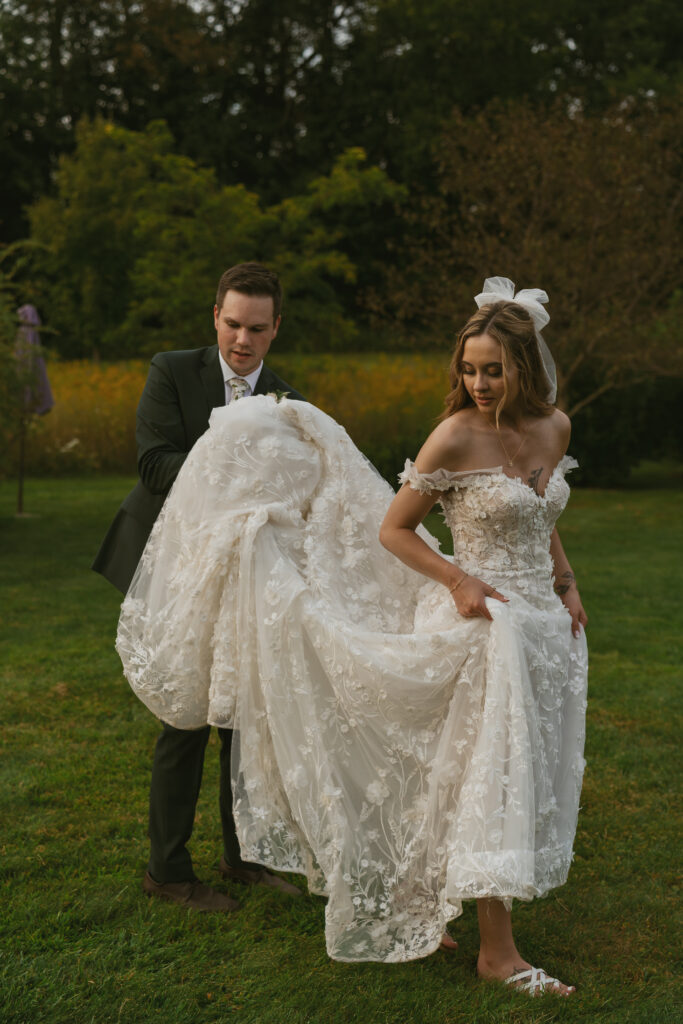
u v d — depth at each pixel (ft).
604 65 108.78
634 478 55.01
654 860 11.51
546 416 9.50
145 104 115.65
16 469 50.83
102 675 18.17
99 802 12.68
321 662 9.11
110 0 107.14
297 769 8.93
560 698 9.29
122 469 53.98
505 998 8.73
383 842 8.93
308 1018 8.43
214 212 49.44
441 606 9.39
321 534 9.68
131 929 9.78
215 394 10.77
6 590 25.41
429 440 9.26
